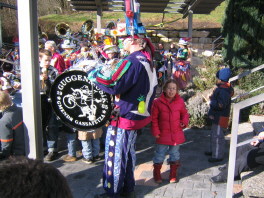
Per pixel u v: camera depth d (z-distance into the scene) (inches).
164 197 137.6
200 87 296.7
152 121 146.7
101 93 128.9
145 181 153.3
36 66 129.0
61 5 785.6
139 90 124.6
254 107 229.1
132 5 131.3
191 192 141.3
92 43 324.8
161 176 158.6
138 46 128.7
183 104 150.6
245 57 294.5
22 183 36.0
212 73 303.3
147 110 131.0
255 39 287.7
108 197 135.6
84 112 130.0
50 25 654.5
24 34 123.9
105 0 386.9
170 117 146.0
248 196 124.1
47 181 37.3
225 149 193.0
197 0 387.5
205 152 185.0
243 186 129.5
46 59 166.9
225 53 330.0
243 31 291.3
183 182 151.2
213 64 313.7
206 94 272.2
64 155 186.5
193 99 260.1
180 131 150.0
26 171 37.2
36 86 130.4
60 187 38.3
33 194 35.8
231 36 310.2
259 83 267.1
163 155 149.4
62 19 695.1
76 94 128.7
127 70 119.6
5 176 36.3
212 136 174.2
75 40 305.6
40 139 135.1
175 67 334.3
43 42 351.3
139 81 123.2
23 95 128.3
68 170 166.1
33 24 126.0
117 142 129.0
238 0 295.4
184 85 329.4
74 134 175.0
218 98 168.7
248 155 138.6
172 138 146.5
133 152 133.6
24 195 35.5
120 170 130.4
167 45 510.0
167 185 148.7
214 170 163.8
